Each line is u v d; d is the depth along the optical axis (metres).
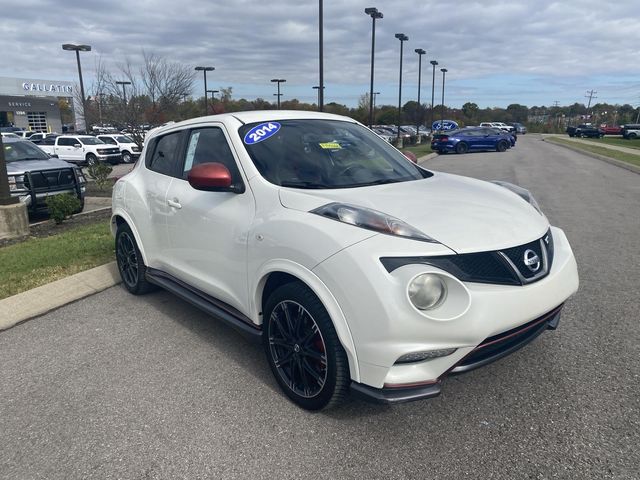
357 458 2.59
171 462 2.61
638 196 11.05
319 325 2.75
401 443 2.70
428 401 3.07
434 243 2.58
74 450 2.73
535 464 2.51
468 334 2.48
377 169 3.69
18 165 9.52
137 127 19.16
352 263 2.55
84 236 7.45
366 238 2.60
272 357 3.17
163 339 4.05
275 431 2.83
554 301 2.82
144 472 2.55
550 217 8.60
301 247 2.78
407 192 3.23
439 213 2.87
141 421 2.97
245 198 3.34
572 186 12.93
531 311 2.67
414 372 2.54
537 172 16.88
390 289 2.45
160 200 4.23
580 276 5.27
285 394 3.17
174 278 4.31
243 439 2.77
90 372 3.55
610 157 22.23
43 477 2.54
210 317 4.50
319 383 2.85
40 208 9.38
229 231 3.38
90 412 3.07
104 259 6.02
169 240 4.20
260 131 3.65
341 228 2.69
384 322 2.45
